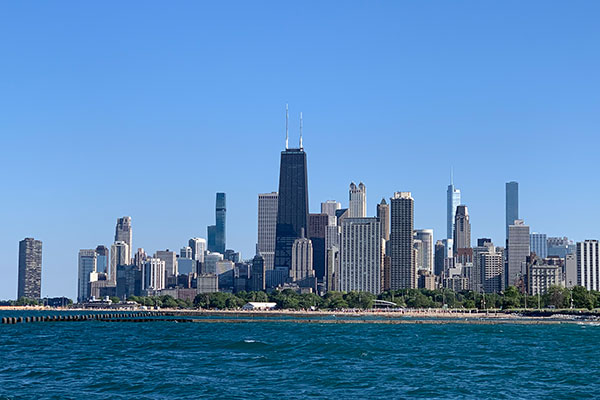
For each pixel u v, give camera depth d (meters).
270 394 113.62
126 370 141.12
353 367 147.25
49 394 112.50
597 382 128.38
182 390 116.62
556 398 112.25
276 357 167.00
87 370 141.00
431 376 134.25
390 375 135.00
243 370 141.62
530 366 152.75
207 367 146.62
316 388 119.62
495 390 118.62
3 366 148.62
